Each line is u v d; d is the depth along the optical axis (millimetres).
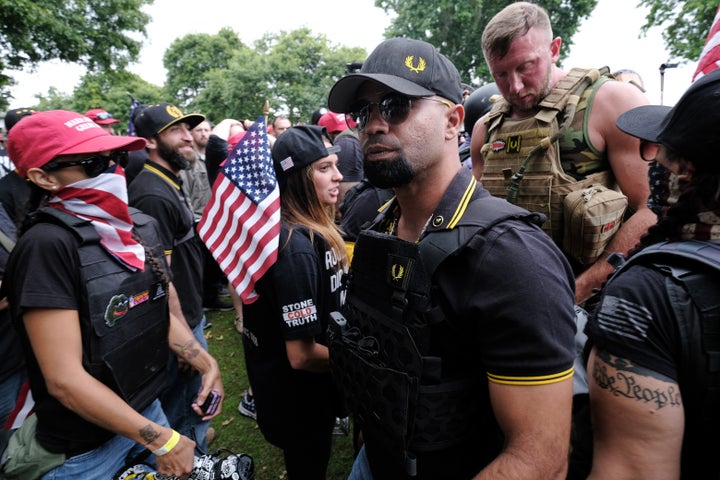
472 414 979
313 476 1866
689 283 791
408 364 930
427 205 1077
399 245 958
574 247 1696
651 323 813
